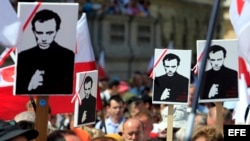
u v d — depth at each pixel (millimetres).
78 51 16469
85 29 16562
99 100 16438
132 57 58531
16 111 16500
